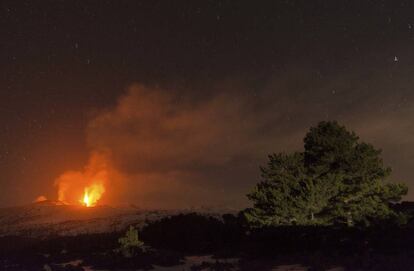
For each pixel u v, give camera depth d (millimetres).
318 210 32281
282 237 31984
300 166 33656
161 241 40531
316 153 34531
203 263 28922
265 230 32531
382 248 28344
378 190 32938
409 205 38781
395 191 33281
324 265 24953
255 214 33188
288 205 32250
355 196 32812
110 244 41312
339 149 33906
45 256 38625
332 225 31672
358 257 25812
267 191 33438
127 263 31016
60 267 30250
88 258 34375
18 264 34156
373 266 23219
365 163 33312
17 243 56625
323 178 32562
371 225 31422
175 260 31562
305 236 31188
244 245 35094
